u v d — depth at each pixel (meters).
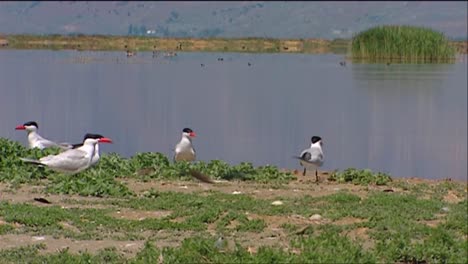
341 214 52.88
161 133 110.38
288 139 107.31
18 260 41.81
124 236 47.34
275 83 178.00
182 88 164.25
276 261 38.34
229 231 49.12
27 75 176.12
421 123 121.75
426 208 55.88
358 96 154.62
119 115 124.62
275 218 52.25
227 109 135.25
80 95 146.38
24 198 57.09
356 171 71.25
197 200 56.91
